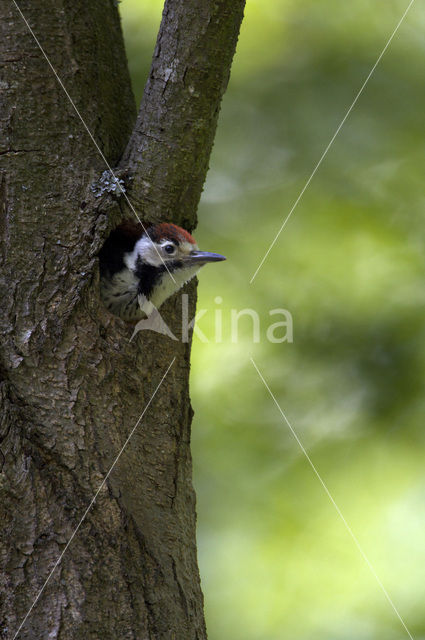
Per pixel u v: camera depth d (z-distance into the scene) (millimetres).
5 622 5719
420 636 10812
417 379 11875
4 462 6004
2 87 6848
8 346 6320
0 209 6629
